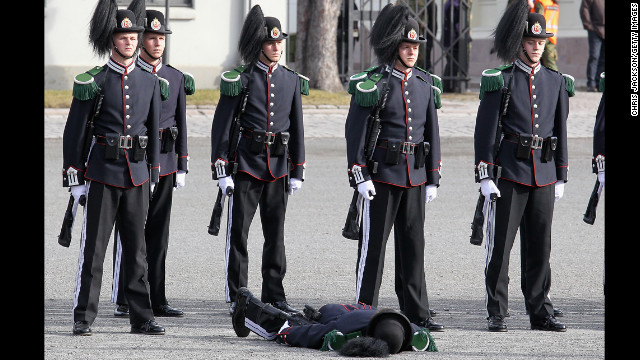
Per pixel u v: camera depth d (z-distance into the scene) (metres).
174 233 24.38
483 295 19.19
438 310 17.89
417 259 16.47
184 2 52.06
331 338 13.67
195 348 14.06
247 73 17.84
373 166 16.39
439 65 60.22
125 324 16.55
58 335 15.12
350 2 55.84
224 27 52.41
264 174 17.81
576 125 45.09
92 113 15.45
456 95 56.75
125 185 15.55
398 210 16.64
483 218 16.80
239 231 17.80
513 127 16.70
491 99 16.66
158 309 17.36
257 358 13.22
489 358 13.38
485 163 16.59
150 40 17.61
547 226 16.80
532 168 16.69
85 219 15.54
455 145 39.66
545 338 15.38
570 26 67.06
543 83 16.83
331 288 19.36
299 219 26.27
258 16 17.83
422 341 13.88
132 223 15.69
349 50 56.19
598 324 16.77
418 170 16.56
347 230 16.72
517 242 24.47
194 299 18.58
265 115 17.78
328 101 50.16
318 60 53.91
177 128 18.09
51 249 22.52
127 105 15.55
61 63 50.12
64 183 15.55
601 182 17.08
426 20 56.50
